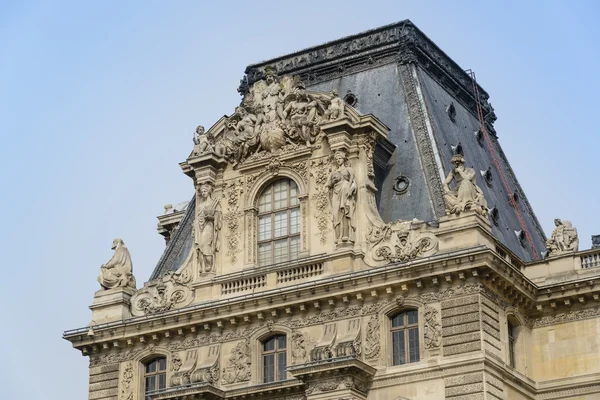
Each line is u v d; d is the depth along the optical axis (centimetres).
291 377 7869
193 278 8469
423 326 7525
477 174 8881
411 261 7606
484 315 7425
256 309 8056
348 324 7762
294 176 8338
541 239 9412
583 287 7888
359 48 9188
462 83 9612
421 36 9231
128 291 8675
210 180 8581
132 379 8438
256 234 8425
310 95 8362
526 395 7806
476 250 7369
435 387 7381
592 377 7788
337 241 7956
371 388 7569
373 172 8162
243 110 8644
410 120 8600
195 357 8250
